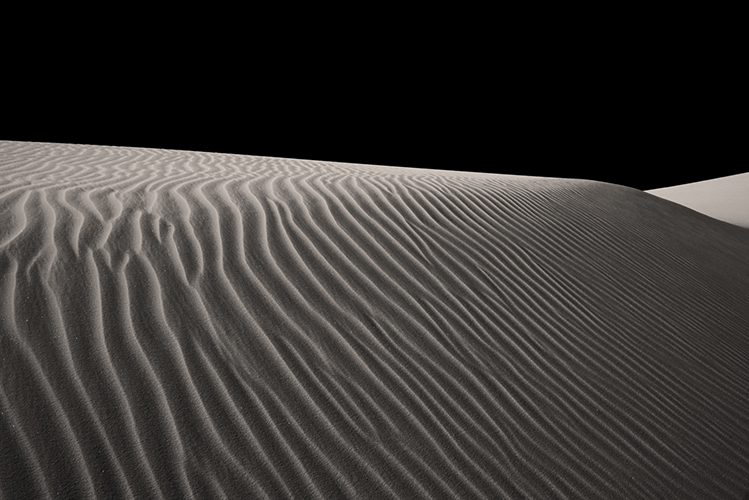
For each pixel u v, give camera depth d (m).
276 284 3.15
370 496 2.11
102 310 2.50
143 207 3.65
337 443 2.28
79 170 4.85
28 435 1.87
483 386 2.96
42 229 2.99
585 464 2.66
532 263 4.62
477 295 3.82
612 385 3.37
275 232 3.75
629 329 4.13
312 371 2.61
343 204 4.61
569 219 6.20
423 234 4.45
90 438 1.93
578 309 4.16
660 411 3.28
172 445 2.02
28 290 2.46
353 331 3.00
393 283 3.60
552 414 2.93
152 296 2.70
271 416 2.29
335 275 3.46
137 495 1.81
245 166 6.38
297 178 5.40
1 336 2.18
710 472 2.89
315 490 2.05
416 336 3.16
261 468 2.06
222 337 2.60
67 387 2.08
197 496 1.88
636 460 2.80
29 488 1.72
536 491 2.40
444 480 2.30
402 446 2.39
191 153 8.03
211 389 2.30
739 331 4.82
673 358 3.94
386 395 2.64
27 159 5.34
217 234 3.49
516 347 3.40
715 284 5.83
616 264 5.32
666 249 6.47
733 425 3.38
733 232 9.31
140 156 6.72
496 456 2.52
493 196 6.08
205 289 2.89
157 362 2.33
